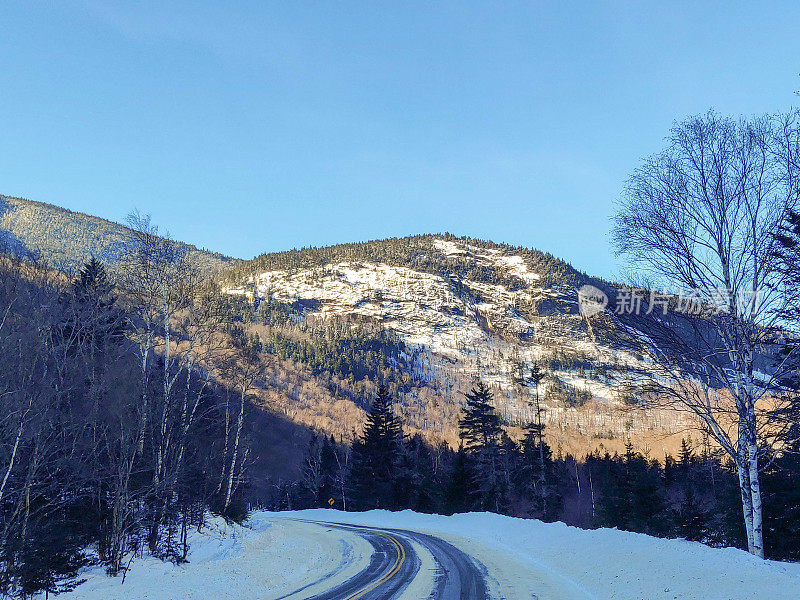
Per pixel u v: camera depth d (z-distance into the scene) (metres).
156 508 18.94
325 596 13.14
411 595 12.59
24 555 13.52
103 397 18.47
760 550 12.59
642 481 32.56
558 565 15.65
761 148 12.82
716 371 13.42
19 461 15.98
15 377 16.25
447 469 51.56
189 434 22.66
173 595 13.85
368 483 54.09
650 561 12.55
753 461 12.93
